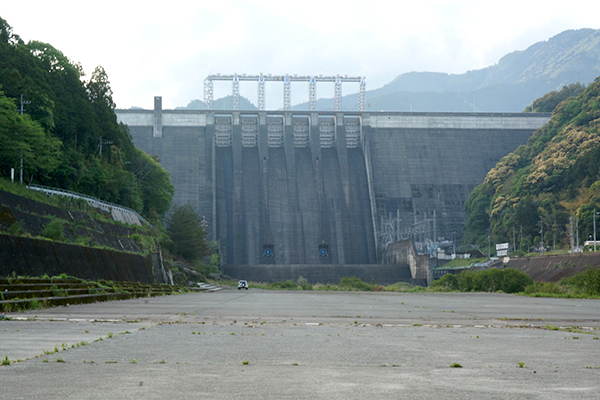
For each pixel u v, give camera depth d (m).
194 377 12.91
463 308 47.66
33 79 93.25
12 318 28.48
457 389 11.66
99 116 117.75
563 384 12.29
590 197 181.25
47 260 51.69
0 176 76.38
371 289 139.88
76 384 11.76
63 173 91.38
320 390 11.48
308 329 26.03
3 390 11.05
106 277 65.38
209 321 30.14
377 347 19.25
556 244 183.75
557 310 45.31
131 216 105.25
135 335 22.00
